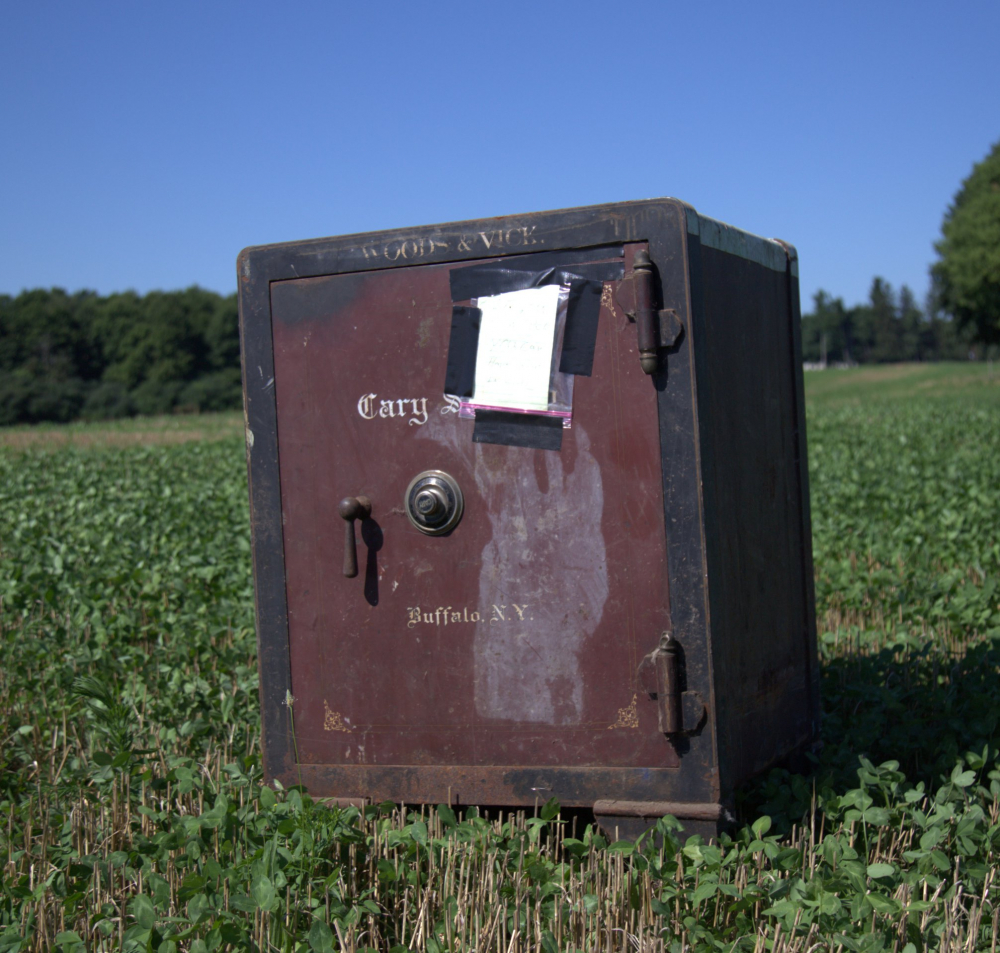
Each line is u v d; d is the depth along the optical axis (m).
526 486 3.28
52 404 94.00
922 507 10.64
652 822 3.17
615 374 3.19
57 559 7.23
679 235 3.10
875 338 175.50
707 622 3.12
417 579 3.40
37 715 4.65
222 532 9.52
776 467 3.85
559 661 3.28
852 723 4.36
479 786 3.36
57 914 2.96
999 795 3.38
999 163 75.12
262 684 3.58
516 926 2.68
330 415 3.47
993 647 5.09
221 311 110.62
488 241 3.29
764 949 2.62
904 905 2.67
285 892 2.83
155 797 3.69
